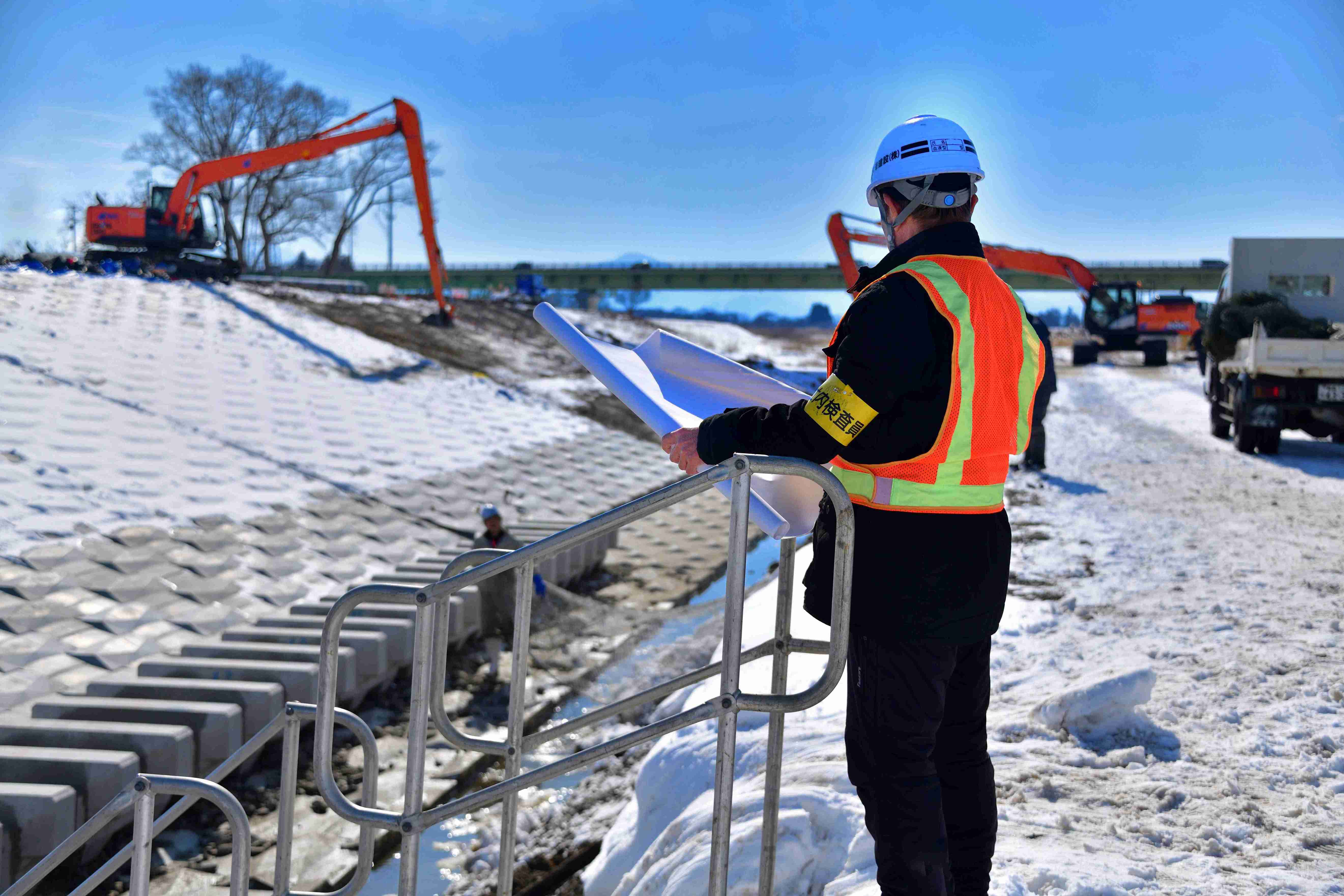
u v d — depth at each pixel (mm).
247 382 17844
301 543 11602
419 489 14766
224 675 7047
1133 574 7727
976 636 1849
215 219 35219
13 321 17172
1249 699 4527
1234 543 8766
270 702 6652
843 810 3156
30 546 9578
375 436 16938
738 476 1754
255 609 9570
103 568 9586
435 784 6648
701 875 3113
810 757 3893
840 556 1768
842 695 4641
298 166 54125
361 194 57344
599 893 4184
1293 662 5062
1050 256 34844
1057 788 3553
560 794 6234
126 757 5566
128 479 11906
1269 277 17719
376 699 8102
